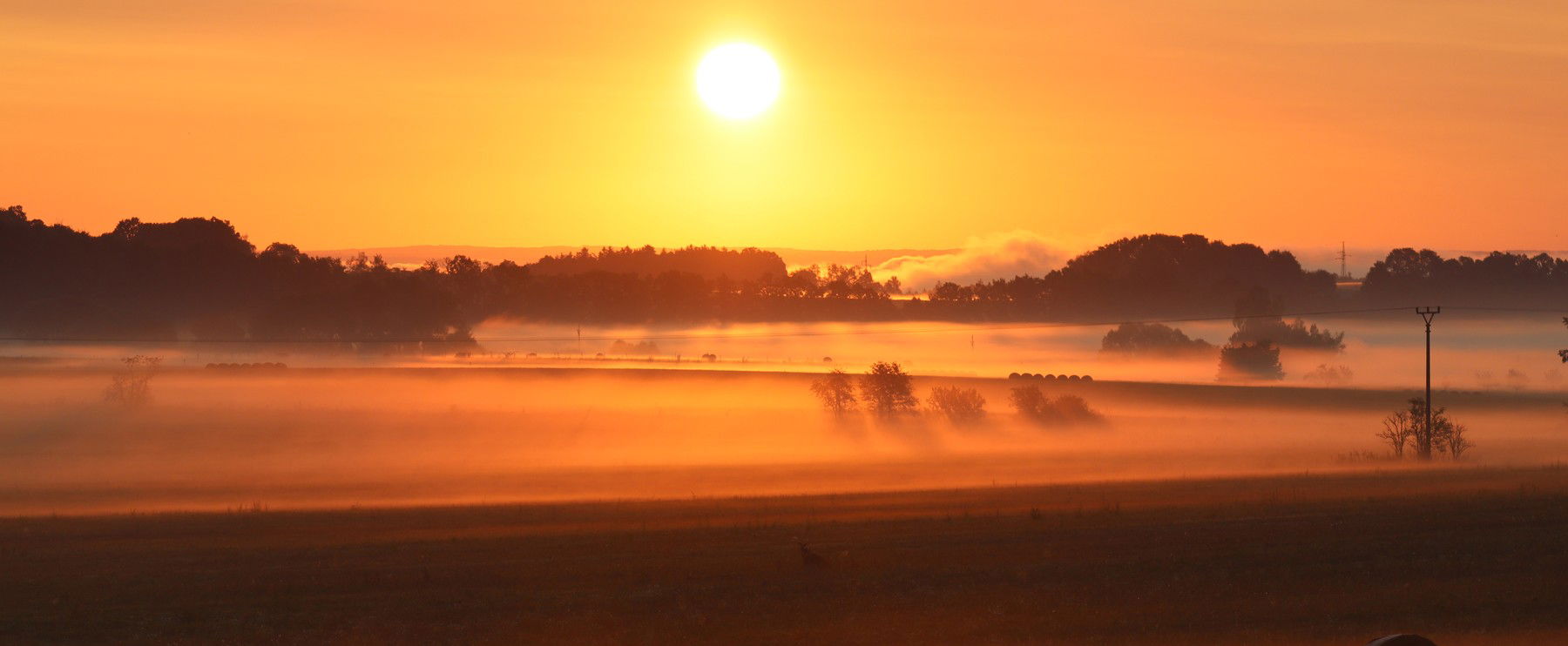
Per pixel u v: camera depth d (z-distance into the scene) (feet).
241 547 337.31
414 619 251.80
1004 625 237.86
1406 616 239.91
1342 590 262.47
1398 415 654.53
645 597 265.75
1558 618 236.84
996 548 317.01
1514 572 278.46
